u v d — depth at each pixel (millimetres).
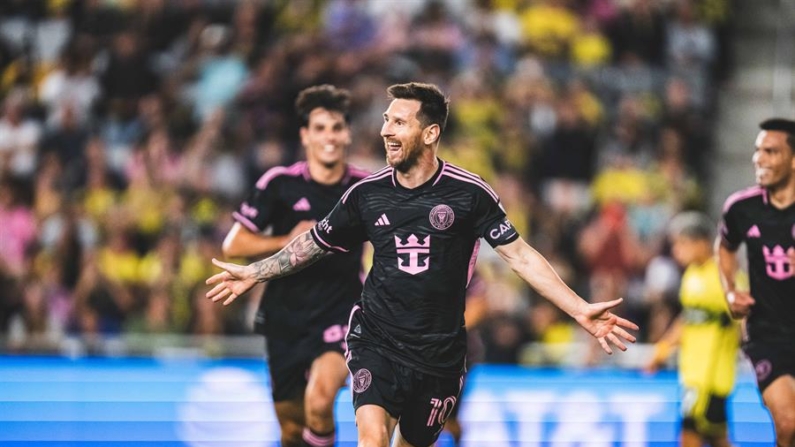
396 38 47656
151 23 47875
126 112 45125
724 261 23656
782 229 22422
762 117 52844
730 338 28844
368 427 17672
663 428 31172
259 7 48344
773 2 55656
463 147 44656
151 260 38188
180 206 39531
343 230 18312
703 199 49031
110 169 42719
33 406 29391
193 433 29891
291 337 22750
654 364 29609
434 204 17891
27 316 35875
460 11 49969
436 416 18531
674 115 49094
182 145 43844
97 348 31562
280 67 45188
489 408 30625
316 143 22500
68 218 38250
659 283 40094
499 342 35469
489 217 17906
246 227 22703
